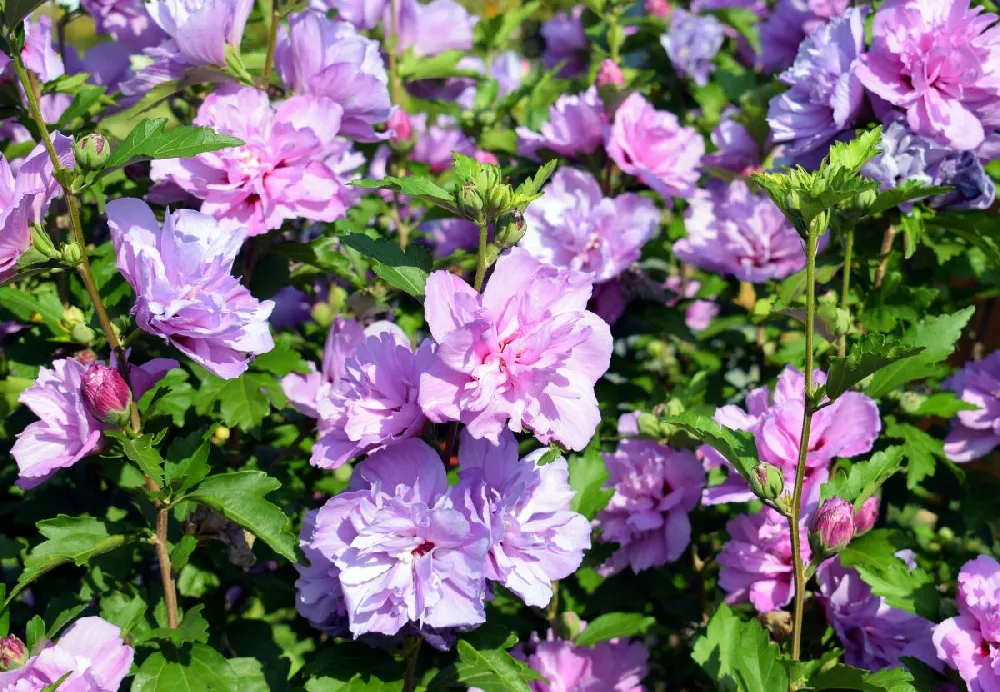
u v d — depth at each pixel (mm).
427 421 620
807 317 610
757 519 742
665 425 781
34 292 819
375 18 923
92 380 619
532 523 614
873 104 785
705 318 1158
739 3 1272
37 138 806
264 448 845
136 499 720
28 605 825
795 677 658
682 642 921
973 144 762
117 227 627
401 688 649
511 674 627
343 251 859
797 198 593
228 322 625
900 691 647
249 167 721
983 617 662
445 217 936
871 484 690
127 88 749
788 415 703
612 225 870
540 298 582
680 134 903
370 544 594
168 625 683
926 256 906
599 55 1091
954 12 764
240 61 750
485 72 1183
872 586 691
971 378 847
